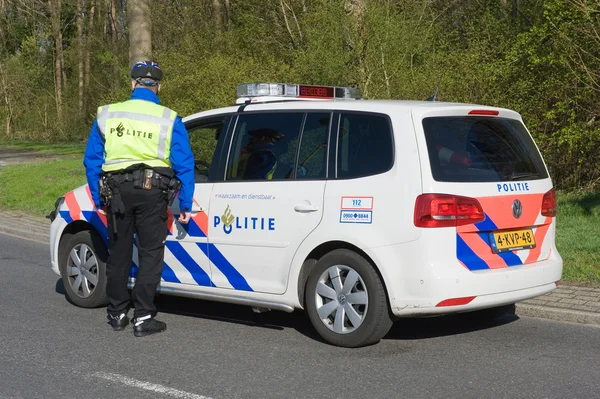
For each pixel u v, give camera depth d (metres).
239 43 19.16
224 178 6.41
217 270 6.36
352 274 5.66
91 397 4.71
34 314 6.96
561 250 8.77
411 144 5.50
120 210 5.98
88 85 38.94
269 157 6.22
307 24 16.83
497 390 4.82
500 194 5.66
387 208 5.49
